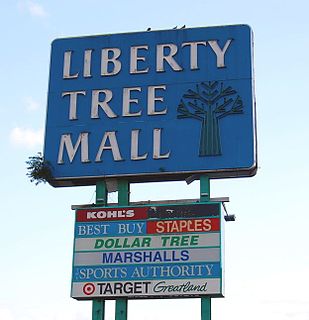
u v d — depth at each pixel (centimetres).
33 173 2423
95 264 2291
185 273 2231
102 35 2556
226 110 2397
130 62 2509
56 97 2519
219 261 2225
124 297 2252
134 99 2466
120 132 2438
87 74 2523
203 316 2200
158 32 2523
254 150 2344
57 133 2475
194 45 2488
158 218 2303
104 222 2333
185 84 2450
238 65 2441
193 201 2314
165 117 2427
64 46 2570
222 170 2339
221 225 2266
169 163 2375
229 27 2488
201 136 2384
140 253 2278
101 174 2402
